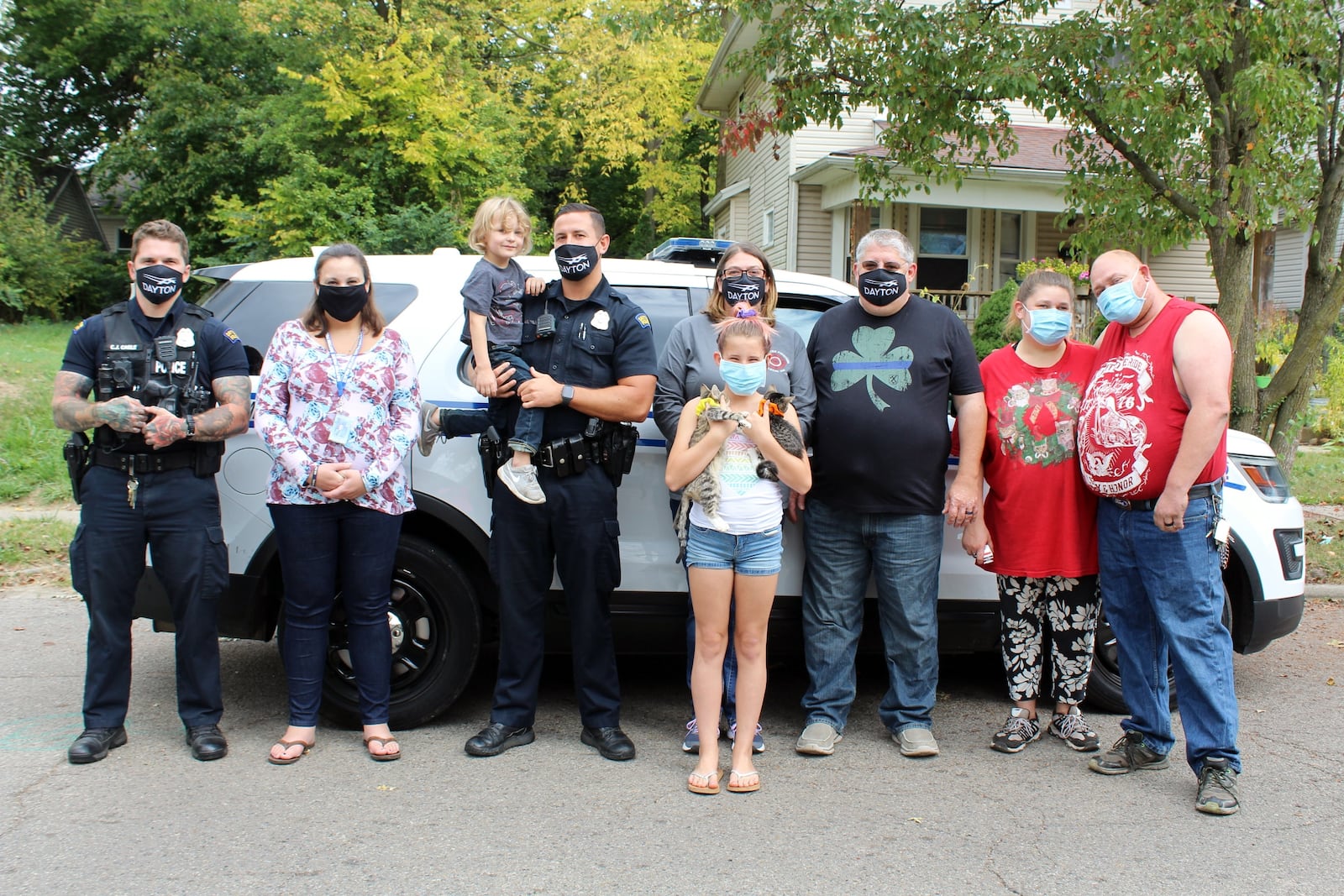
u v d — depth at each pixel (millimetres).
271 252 17797
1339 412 11492
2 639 5152
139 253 3479
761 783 3502
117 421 3404
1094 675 4273
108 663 3629
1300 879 2836
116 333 3516
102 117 30594
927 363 3713
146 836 3006
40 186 29781
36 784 3377
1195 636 3404
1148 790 3488
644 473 3980
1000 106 7195
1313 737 4020
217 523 3658
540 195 28453
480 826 3109
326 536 3611
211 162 23219
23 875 2754
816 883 2777
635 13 8258
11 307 22281
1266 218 6629
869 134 16000
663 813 3230
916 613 3789
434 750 3773
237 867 2818
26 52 29156
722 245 4430
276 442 3459
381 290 4086
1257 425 7176
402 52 18453
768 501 3420
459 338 3990
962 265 15562
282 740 3684
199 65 25922
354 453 3570
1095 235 7547
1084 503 3777
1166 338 3420
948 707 4434
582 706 3779
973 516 3770
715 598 3418
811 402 3785
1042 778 3596
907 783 3521
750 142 8086
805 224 16047
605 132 23594
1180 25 5969
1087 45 6664
